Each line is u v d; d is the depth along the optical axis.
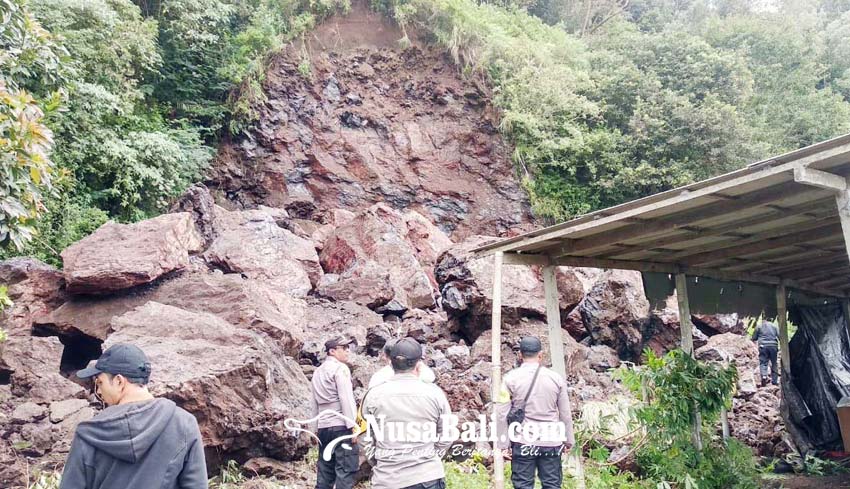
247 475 6.30
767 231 6.51
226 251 11.36
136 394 2.68
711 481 6.73
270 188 17.84
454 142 20.03
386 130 19.66
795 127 23.47
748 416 9.28
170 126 17.05
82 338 8.73
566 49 22.47
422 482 3.71
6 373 7.12
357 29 20.89
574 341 10.53
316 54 19.89
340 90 19.72
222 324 7.49
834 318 9.88
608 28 28.31
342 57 20.19
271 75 18.92
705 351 11.14
